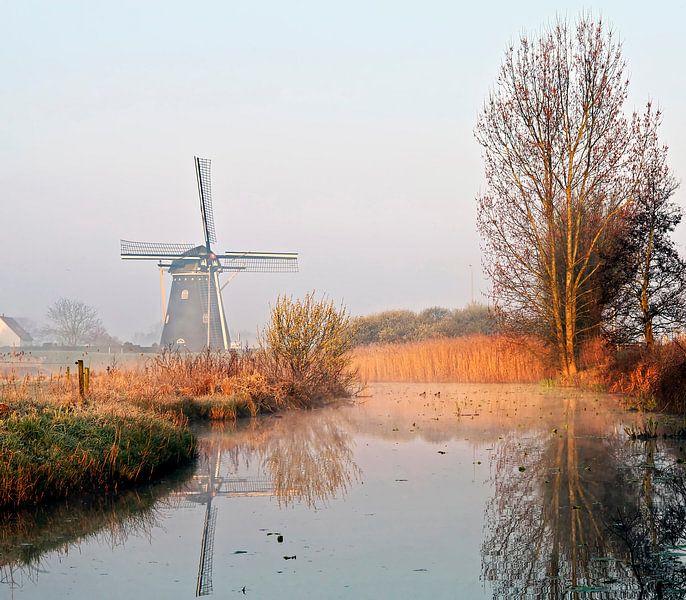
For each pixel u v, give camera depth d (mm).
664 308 27516
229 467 13945
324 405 26344
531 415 22141
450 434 18219
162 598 7031
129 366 27875
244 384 24250
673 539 8758
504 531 9172
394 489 11734
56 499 11172
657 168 30516
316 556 8281
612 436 17312
